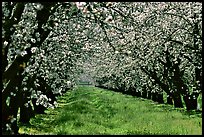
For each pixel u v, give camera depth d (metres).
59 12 17.80
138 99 63.06
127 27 26.73
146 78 42.50
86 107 45.41
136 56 32.22
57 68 26.05
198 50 28.89
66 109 43.12
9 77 15.62
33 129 25.33
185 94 36.75
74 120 31.30
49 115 36.56
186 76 37.69
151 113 35.62
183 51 31.45
